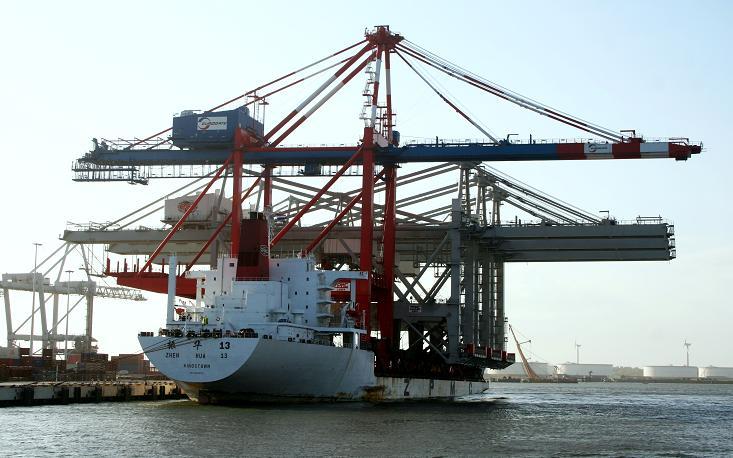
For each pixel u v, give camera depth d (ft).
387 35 266.98
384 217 272.31
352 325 225.15
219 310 202.08
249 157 258.16
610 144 240.94
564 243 297.53
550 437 157.58
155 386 236.02
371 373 234.17
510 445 142.92
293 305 216.13
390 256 269.64
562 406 275.18
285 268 217.77
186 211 270.05
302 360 195.21
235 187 255.29
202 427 153.07
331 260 298.56
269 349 183.73
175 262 200.54
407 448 134.10
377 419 177.68
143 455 122.83
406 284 288.30
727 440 160.25
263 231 213.05
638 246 291.17
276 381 192.95
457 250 283.38
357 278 228.22
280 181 292.40
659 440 157.69
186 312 204.23
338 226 294.25
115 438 139.03
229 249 301.02
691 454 137.49
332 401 217.36
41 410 187.52
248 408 189.88
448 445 139.85
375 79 257.34
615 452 137.39
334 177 252.42
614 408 270.26
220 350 182.50
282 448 130.00
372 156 250.57
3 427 153.07
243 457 121.90
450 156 252.62
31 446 130.72
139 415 173.78
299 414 178.70
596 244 294.46
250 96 265.75
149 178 269.23
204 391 190.80
